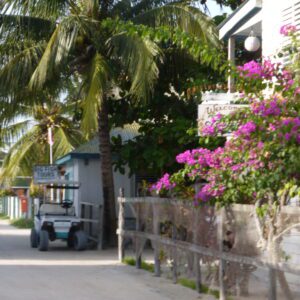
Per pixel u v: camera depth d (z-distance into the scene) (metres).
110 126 19.42
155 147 18.00
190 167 9.24
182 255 11.51
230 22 14.41
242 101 9.34
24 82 17.45
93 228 20.47
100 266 14.45
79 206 20.98
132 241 15.62
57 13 17.70
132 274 13.09
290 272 7.68
